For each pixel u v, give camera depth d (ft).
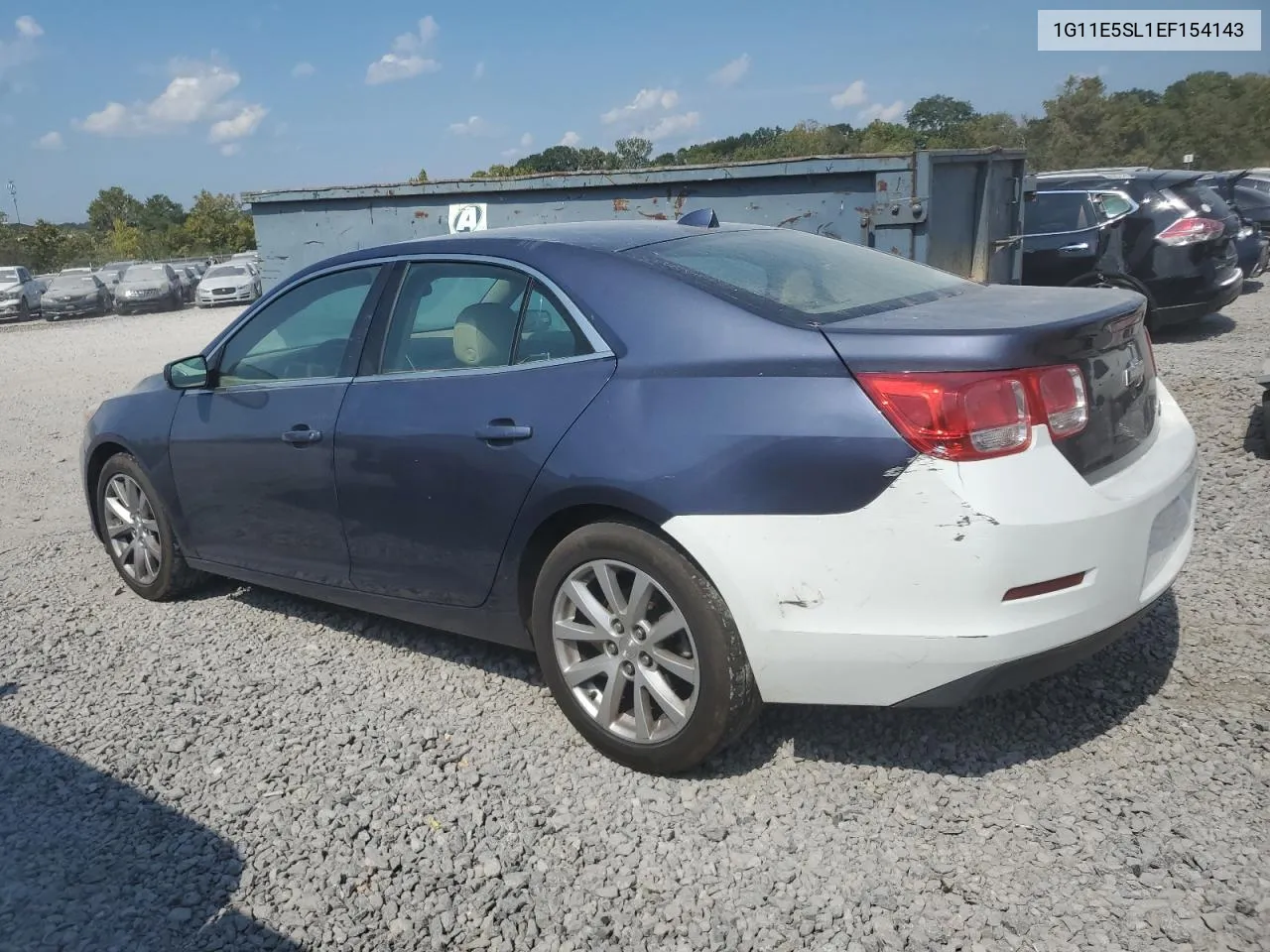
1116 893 8.98
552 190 30.60
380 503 13.21
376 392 13.33
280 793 11.41
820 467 9.71
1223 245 35.17
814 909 9.09
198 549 16.40
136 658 15.34
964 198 27.63
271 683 14.19
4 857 10.54
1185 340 36.09
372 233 35.06
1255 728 11.25
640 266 11.59
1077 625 9.73
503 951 8.89
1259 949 8.25
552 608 11.68
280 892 9.75
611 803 10.87
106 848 10.62
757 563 10.02
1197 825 9.77
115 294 109.19
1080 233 35.70
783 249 13.07
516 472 11.59
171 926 9.37
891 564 9.53
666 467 10.38
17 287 114.32
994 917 8.83
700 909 9.21
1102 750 11.10
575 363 11.48
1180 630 13.58
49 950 9.13
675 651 10.96
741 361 10.38
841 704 10.23
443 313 13.04
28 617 17.30
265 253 37.73
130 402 17.22
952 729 11.73
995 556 9.25
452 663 14.46
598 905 9.36
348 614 16.51
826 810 10.48
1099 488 10.08
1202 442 21.63
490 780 11.43
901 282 12.57
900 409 9.44
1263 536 16.58
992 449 9.36
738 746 11.71
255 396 14.94
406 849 10.30
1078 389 9.95
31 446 33.99
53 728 13.26
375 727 12.78
